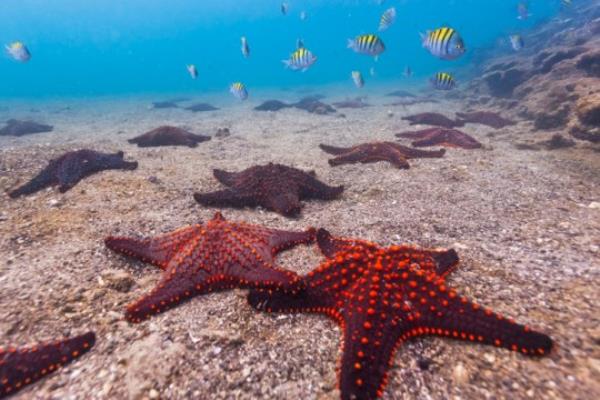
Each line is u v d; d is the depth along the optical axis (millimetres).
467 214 441
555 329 239
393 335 216
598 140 703
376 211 467
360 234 404
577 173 584
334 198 517
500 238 374
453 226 410
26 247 368
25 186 521
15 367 211
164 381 215
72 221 427
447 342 236
